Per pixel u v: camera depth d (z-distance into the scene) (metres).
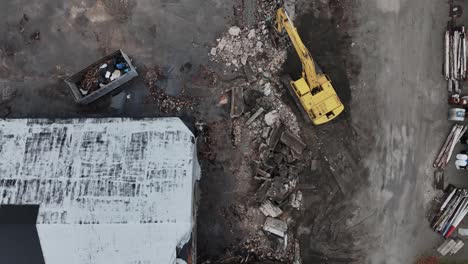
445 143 26.78
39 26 26.78
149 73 26.78
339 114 26.83
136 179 22.55
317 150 26.73
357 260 26.56
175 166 22.78
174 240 22.16
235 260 25.94
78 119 23.75
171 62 26.83
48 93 26.66
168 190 22.42
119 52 26.11
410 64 27.03
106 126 23.58
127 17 26.88
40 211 22.00
